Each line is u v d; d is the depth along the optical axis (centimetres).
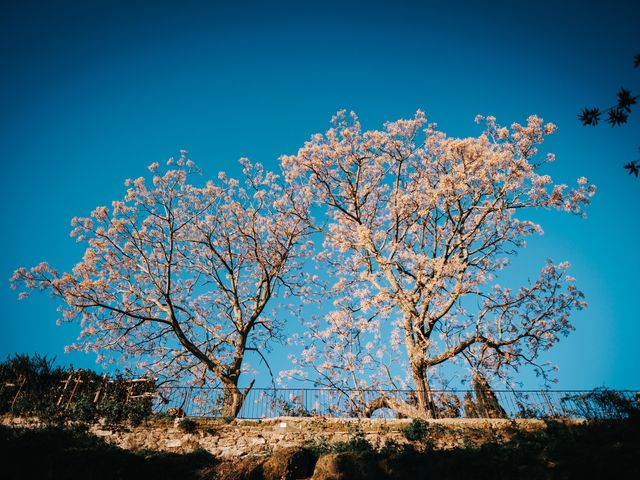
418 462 1148
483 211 2089
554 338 1908
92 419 1458
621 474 953
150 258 2422
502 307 1945
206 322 2473
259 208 2448
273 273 2452
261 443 1387
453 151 2036
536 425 1391
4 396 1576
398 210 2209
